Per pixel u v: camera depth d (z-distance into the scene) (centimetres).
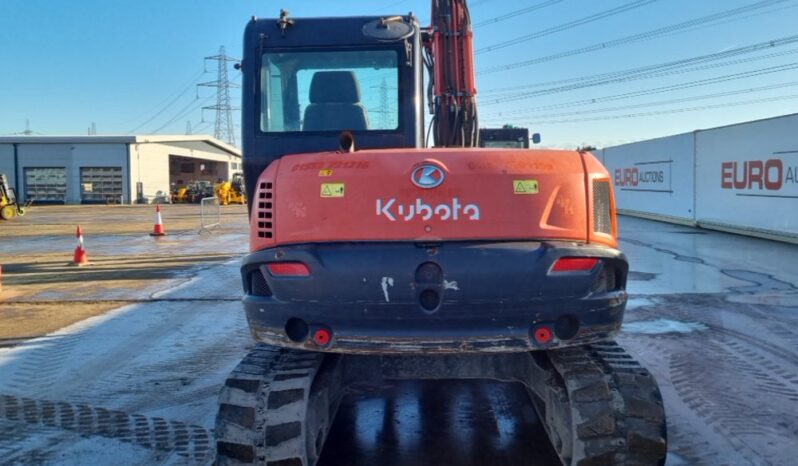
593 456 358
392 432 516
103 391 614
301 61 490
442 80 578
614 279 371
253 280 378
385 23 488
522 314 347
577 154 376
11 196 3058
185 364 696
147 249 1728
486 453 477
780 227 1573
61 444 496
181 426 530
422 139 509
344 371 437
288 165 376
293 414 368
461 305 344
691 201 2036
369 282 345
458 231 352
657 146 2292
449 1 576
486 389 605
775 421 516
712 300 941
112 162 4925
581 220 360
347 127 487
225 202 4409
